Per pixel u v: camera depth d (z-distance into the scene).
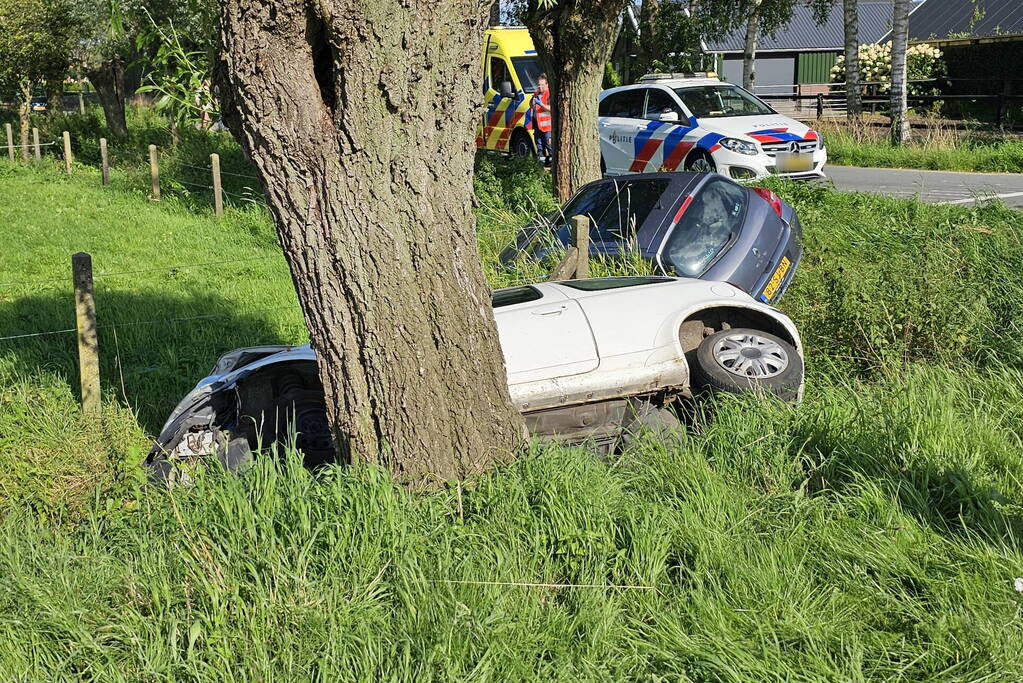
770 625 3.63
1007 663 3.36
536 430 5.47
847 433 5.01
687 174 8.80
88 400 6.43
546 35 12.15
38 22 23.44
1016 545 4.07
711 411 5.52
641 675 3.48
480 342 4.62
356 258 4.33
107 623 3.85
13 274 11.57
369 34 4.07
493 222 11.10
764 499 4.55
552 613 3.73
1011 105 31.86
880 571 3.96
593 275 8.16
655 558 4.00
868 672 3.41
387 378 4.47
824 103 37.31
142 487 5.25
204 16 7.14
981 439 5.05
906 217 11.52
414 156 4.30
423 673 3.46
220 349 8.35
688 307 5.83
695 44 28.78
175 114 10.53
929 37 38.78
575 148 12.40
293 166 4.23
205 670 3.57
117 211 16.72
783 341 5.92
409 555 3.97
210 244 13.84
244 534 4.14
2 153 26.00
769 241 8.29
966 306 7.23
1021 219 10.57
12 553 4.40
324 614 3.72
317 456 5.45
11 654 3.70
